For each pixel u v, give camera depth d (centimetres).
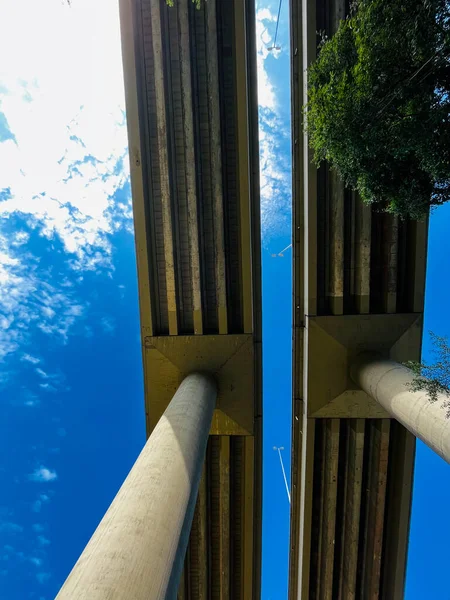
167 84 1470
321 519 1798
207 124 1505
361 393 1562
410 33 699
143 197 1504
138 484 771
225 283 1562
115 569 534
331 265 1573
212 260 1593
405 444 1622
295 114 1540
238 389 1572
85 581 512
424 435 1012
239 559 1808
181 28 1413
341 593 1836
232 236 1595
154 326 1597
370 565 1747
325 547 1797
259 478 1734
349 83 852
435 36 678
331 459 1678
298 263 1627
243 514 1738
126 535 609
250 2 1473
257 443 1694
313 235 1524
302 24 1458
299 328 1659
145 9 1434
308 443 1638
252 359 1566
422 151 787
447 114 748
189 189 1512
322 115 881
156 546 613
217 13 1466
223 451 1664
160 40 1412
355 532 1702
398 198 964
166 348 1573
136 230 1526
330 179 1526
